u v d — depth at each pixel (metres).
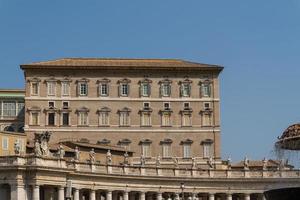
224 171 115.06
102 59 144.00
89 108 138.88
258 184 115.56
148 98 140.88
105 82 140.00
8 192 90.75
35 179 89.56
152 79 141.62
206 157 139.50
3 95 153.50
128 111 139.75
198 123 141.00
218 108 141.75
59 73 138.88
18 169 89.06
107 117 139.12
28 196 90.06
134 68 140.62
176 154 139.25
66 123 138.00
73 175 96.00
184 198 112.00
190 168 112.69
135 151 138.38
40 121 137.00
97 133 138.12
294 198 33.62
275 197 34.31
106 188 101.81
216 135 140.38
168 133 139.75
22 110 154.25
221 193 114.62
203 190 113.19
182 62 145.38
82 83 139.38
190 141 139.62
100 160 118.12
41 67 137.75
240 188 115.25
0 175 90.38
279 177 115.06
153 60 145.38
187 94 142.00
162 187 109.31
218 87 142.62
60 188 93.56
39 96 137.75
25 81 138.00
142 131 139.38
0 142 108.12
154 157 138.50
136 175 105.56
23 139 112.94
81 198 100.81
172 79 142.00
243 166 127.31
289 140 40.78
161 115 140.38
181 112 140.88
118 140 138.38
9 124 152.75
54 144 117.69
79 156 107.94
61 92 138.50
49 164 92.06
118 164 105.56
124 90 140.62
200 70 142.12
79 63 140.62
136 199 110.75
